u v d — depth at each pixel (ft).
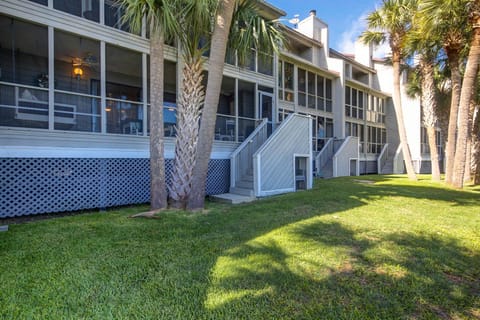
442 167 73.56
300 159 30.45
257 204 20.86
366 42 43.19
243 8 19.48
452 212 18.81
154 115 17.94
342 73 55.31
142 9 16.35
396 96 41.96
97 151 20.13
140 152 22.38
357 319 7.02
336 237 13.08
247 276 9.12
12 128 16.92
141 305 7.47
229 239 12.69
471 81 30.91
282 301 7.74
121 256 10.69
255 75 33.88
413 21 35.24
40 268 9.55
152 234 13.38
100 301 7.64
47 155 18.02
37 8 18.07
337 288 8.51
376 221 16.03
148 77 23.84
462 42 33.78
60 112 18.84
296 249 11.50
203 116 18.42
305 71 49.57
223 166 27.55
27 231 13.82
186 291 8.20
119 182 21.12
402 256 11.00
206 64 27.09
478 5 28.07
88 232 13.69
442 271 9.81
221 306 7.46
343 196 24.18
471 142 41.68
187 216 16.84
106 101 21.03
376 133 68.44
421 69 43.01
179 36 18.81
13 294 7.89
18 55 22.17
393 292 8.36
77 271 9.36
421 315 7.29
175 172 19.31
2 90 16.72
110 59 24.70
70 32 19.48
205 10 17.37
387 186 32.45
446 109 52.06
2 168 16.52
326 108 54.75
